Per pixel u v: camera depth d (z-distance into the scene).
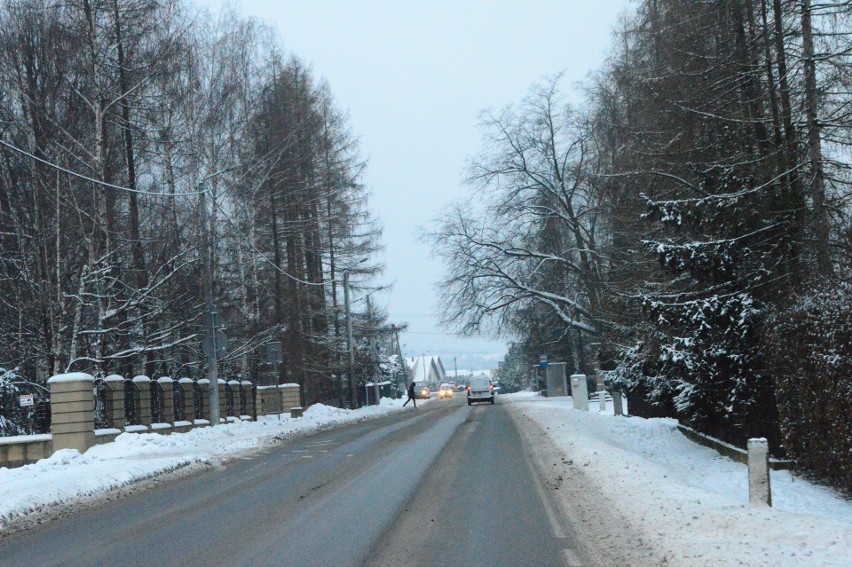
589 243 39.50
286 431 27.72
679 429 22.95
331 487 13.29
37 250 26.06
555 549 8.28
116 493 13.95
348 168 45.78
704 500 9.98
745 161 17.19
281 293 39.81
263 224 39.62
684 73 17.86
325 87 45.88
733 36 17.31
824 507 11.27
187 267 29.44
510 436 22.52
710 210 17.25
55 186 25.61
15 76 26.80
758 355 16.66
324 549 8.52
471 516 10.21
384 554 8.22
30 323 26.14
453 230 41.84
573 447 17.38
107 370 28.03
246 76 36.31
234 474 16.02
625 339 25.41
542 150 40.38
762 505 9.52
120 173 30.50
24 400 20.86
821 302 12.06
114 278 25.52
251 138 36.31
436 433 24.84
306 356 43.91
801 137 16.14
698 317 16.95
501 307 41.69
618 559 7.78
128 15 28.22
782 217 16.42
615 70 24.50
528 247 41.88
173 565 8.09
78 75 27.39
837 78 15.16
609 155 30.39
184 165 33.44
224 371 38.50
